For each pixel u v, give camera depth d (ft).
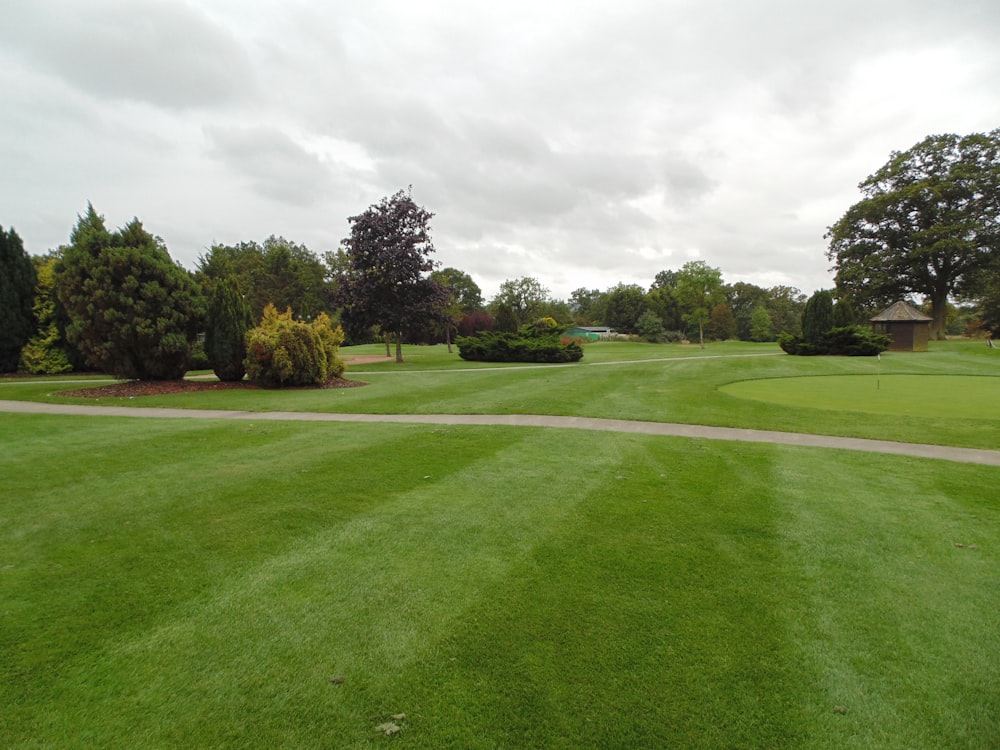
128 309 48.21
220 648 9.84
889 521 16.07
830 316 96.43
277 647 9.87
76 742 7.67
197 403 41.47
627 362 88.02
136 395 46.09
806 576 12.62
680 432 29.71
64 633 10.26
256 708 8.37
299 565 13.10
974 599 11.64
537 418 34.32
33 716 8.14
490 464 22.53
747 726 8.03
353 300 89.81
